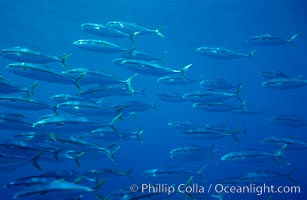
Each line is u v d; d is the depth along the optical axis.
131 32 8.86
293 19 25.52
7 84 7.20
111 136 8.41
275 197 21.19
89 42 8.26
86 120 6.80
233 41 30.78
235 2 21.92
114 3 21.67
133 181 24.12
